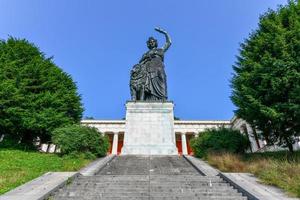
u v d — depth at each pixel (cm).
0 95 3059
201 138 2808
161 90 3609
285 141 2464
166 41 3928
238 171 1848
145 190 1275
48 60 3894
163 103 3347
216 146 2616
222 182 1448
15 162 2097
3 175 1587
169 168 2120
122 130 7094
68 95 3728
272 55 2323
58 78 3819
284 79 2108
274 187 1295
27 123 3169
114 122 7131
